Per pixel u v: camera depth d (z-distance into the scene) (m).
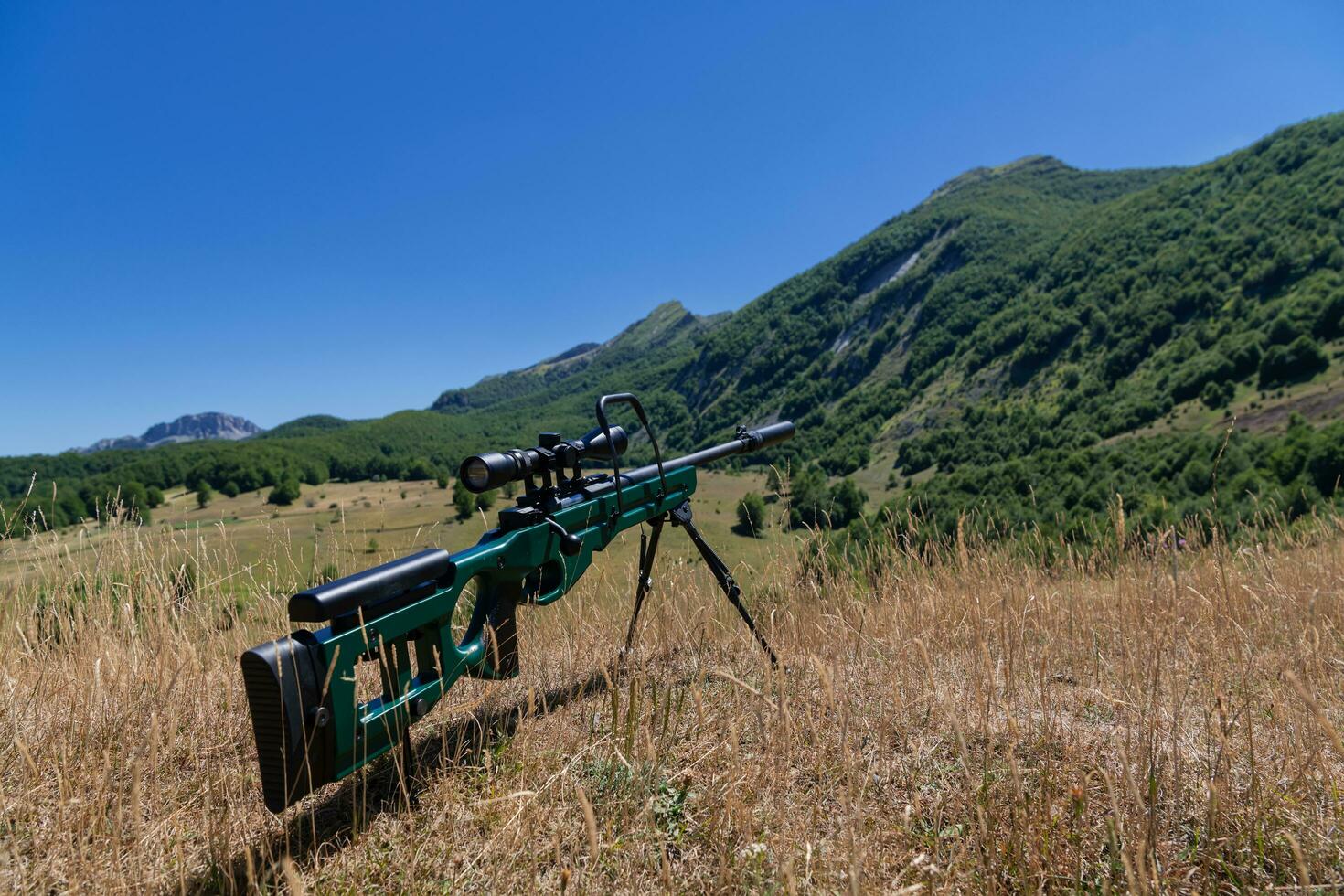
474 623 2.92
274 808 2.05
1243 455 49.34
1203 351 116.88
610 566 4.87
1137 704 3.09
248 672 2.01
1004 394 153.75
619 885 2.23
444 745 2.87
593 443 3.38
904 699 3.47
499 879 2.23
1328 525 6.95
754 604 4.43
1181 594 4.37
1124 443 92.00
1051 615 4.59
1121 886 2.20
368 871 2.27
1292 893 2.13
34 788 2.60
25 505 4.16
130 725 3.10
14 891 2.09
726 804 2.46
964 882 2.20
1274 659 3.64
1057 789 2.72
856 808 2.32
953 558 5.71
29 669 3.82
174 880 2.18
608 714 3.39
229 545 4.16
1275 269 125.56
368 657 2.37
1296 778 2.58
